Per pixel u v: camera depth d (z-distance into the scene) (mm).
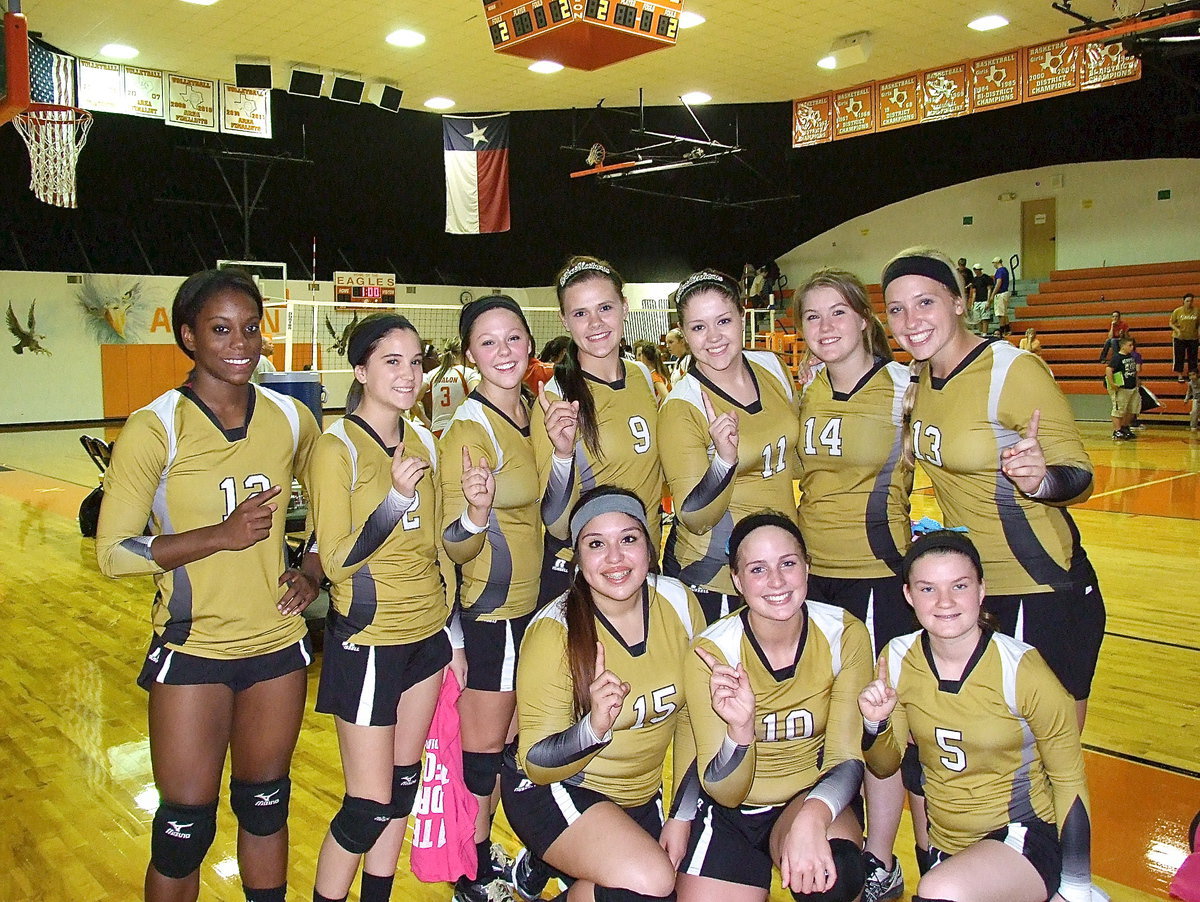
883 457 2926
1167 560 7336
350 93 11664
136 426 2312
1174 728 4191
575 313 2971
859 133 12164
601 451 3035
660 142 18125
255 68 10844
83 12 9211
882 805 2885
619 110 14992
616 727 2502
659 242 22344
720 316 2865
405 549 2633
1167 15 9078
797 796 2564
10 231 19500
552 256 22859
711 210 22375
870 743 2422
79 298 20484
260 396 2520
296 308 21781
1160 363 18438
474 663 2979
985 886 2283
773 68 11445
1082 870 2340
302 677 2541
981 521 2709
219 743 2414
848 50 10359
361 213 21812
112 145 18203
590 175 19688
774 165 20688
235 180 20109
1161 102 16469
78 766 3996
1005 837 2408
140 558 2217
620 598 2420
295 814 3561
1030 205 21953
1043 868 2357
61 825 3473
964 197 22828
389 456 2664
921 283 2635
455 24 9742
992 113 18531
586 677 2408
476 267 24344
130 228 20641
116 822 3496
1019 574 2678
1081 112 17594
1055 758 2371
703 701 2484
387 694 2604
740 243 23422
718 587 3012
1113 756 3898
